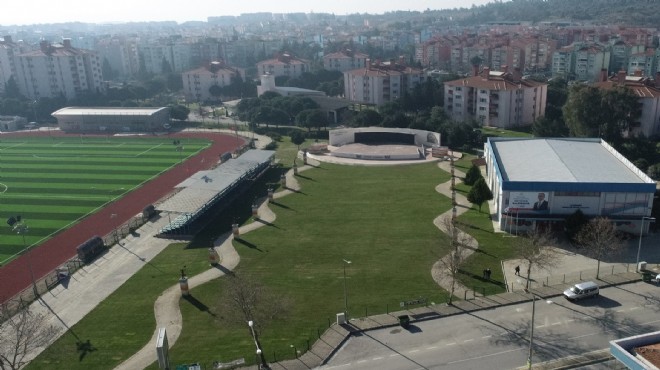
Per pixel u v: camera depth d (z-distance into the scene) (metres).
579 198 88.44
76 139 189.38
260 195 120.12
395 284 74.75
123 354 61.19
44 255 93.25
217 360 58.69
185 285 73.81
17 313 72.19
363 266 81.00
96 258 89.75
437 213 102.56
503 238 89.06
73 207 117.25
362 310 68.00
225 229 100.00
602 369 54.00
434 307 67.81
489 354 57.56
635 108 147.38
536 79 198.00
